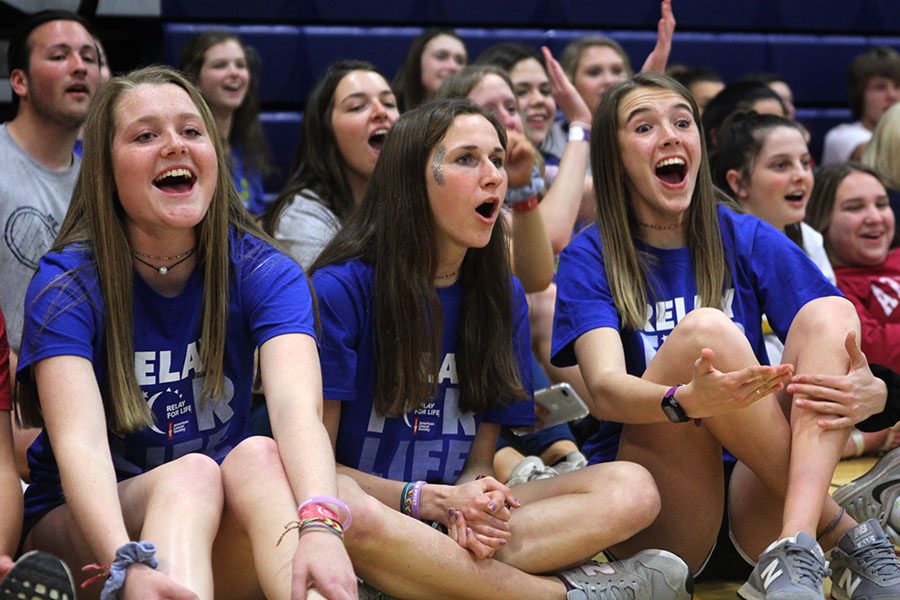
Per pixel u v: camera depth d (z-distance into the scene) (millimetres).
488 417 2373
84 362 1924
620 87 2494
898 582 2137
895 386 2287
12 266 2916
